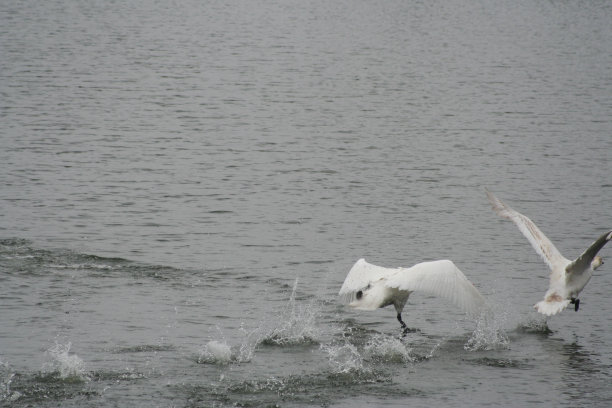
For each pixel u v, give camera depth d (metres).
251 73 73.94
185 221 37.41
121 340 25.12
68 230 35.47
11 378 22.38
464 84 71.38
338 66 77.94
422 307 28.69
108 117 57.19
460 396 22.28
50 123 54.66
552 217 39.19
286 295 29.38
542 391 22.70
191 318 27.02
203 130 54.88
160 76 71.44
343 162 48.03
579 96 67.19
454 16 110.44
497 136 54.66
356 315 27.84
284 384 22.59
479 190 43.34
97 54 79.50
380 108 62.19
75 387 22.05
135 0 116.62
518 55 84.94
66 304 27.67
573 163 48.59
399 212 39.56
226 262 32.47
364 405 21.59
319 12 111.56
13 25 92.56
